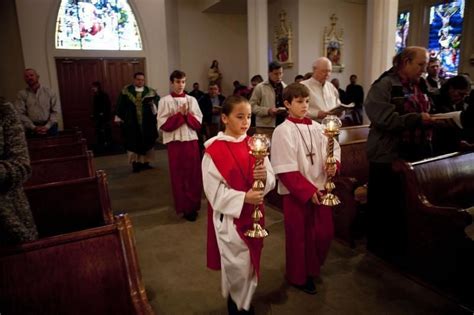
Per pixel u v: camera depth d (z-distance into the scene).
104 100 8.84
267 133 3.96
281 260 2.93
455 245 2.27
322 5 9.33
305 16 9.16
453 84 3.20
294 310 2.27
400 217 2.64
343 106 3.07
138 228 3.73
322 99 3.33
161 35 9.54
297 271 2.34
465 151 2.94
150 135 6.32
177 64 10.62
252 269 1.87
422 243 2.48
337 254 3.00
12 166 1.44
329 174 2.03
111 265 1.29
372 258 2.92
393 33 5.94
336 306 2.30
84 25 8.91
